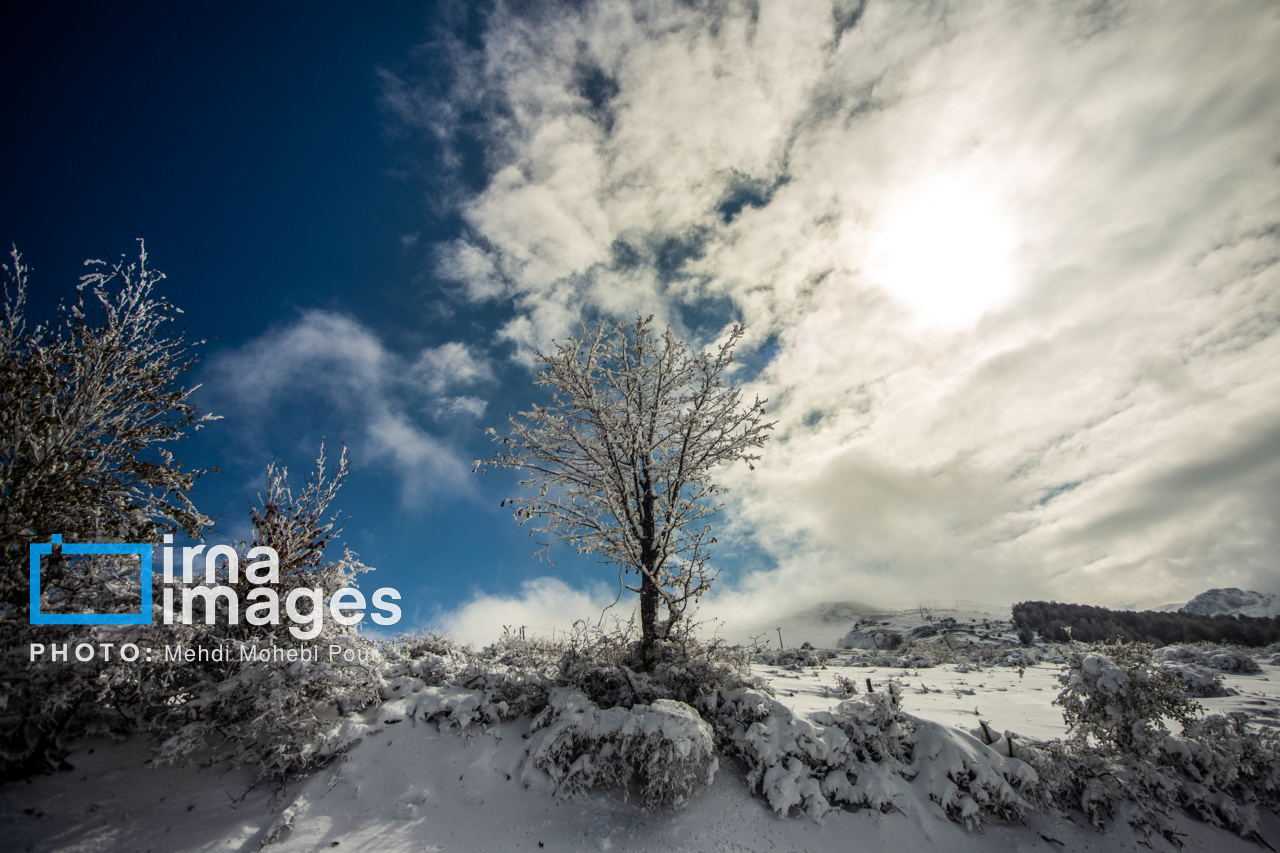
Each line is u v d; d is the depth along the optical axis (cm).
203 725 589
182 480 663
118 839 484
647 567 921
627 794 606
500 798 590
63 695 517
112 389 606
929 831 579
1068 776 641
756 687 797
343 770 589
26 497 545
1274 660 2105
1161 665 716
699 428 1002
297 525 752
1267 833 616
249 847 498
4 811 484
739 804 604
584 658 791
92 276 614
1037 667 2272
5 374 546
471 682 745
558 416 988
